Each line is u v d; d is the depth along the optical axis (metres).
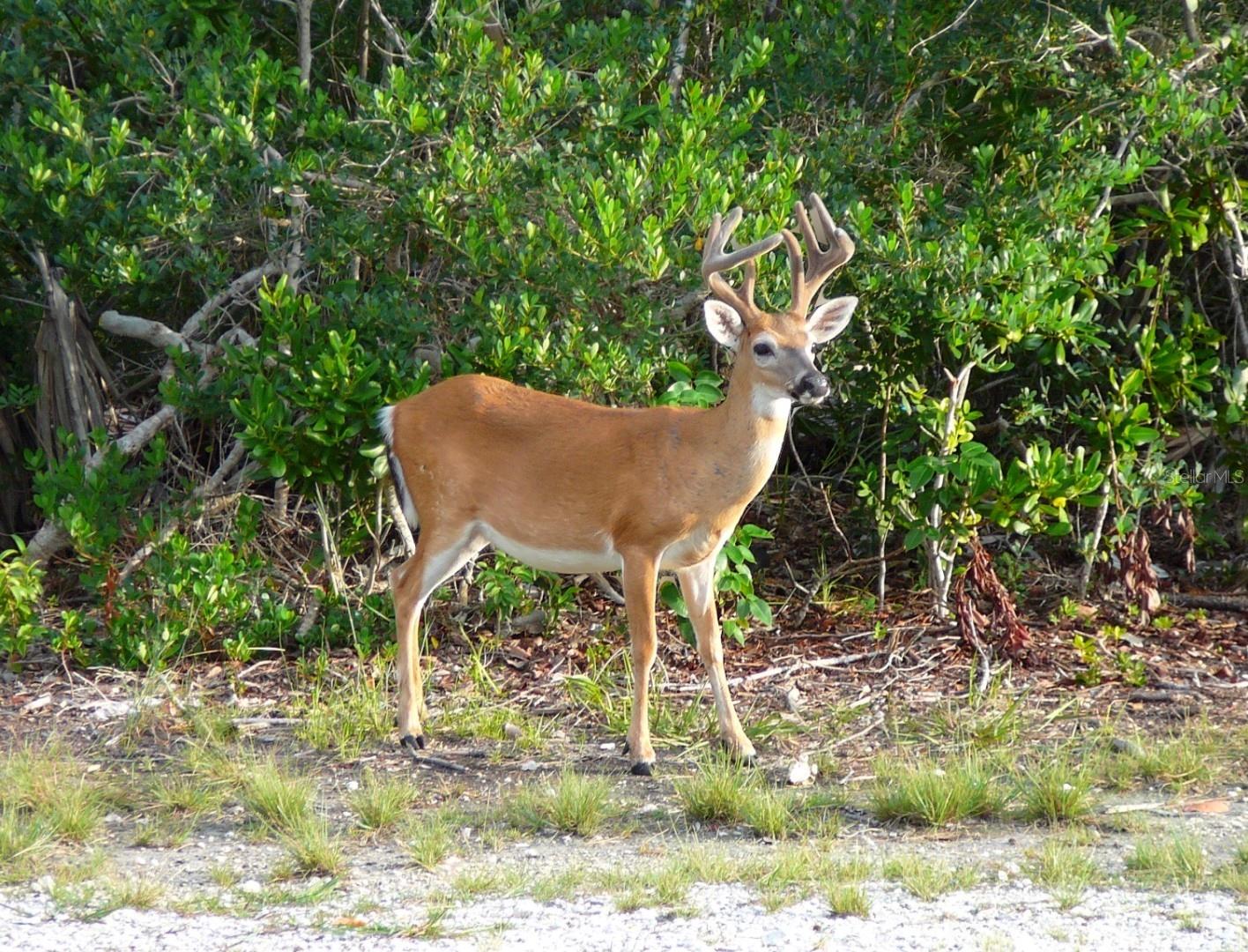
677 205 11.67
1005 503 12.12
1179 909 7.26
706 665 10.31
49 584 14.15
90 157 12.27
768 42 13.04
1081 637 12.21
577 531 10.31
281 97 13.95
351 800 9.31
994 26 13.79
